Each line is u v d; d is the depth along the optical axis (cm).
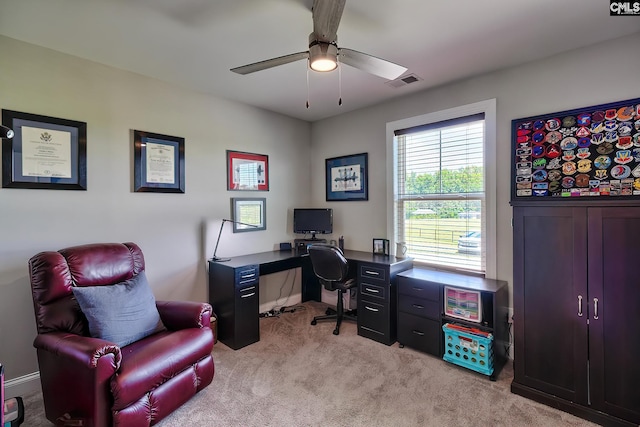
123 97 261
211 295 310
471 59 244
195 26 197
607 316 184
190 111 305
